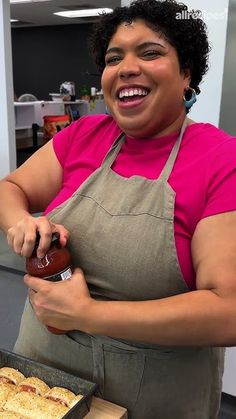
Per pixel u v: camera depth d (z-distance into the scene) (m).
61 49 11.70
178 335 0.70
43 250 0.77
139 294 0.81
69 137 1.03
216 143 0.81
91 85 11.52
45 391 0.87
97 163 0.94
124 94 0.82
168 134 0.87
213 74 1.76
